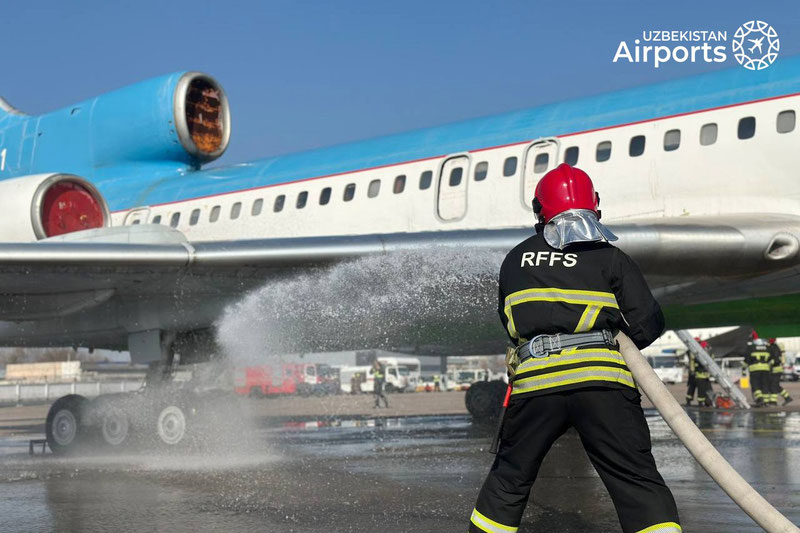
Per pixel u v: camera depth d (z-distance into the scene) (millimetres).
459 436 11039
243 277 9289
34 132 16672
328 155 13578
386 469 7387
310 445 10016
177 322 10430
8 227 11719
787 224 8906
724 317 10805
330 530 4707
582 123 10977
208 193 14469
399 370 52531
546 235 3355
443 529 4684
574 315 3191
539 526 4801
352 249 8852
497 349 13195
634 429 3129
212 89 15703
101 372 67688
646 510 3049
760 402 18219
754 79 9945
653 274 9086
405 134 12977
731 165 9742
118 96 15891
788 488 5855
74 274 8898
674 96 10438
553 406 3162
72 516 5320
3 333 11641
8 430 15594
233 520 5070
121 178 15820
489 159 11625
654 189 10219
